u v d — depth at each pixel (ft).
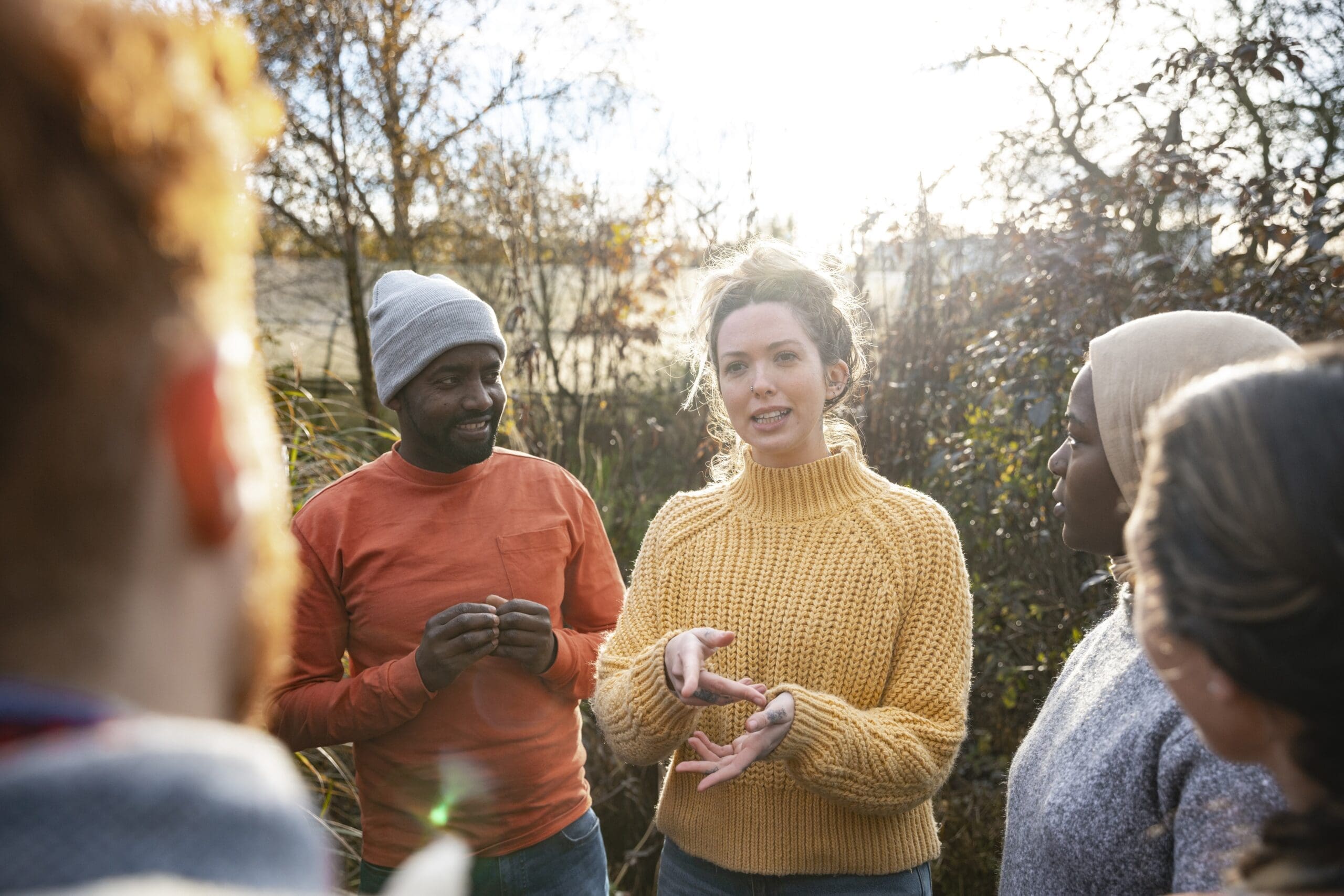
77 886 1.09
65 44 1.26
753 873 5.45
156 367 1.33
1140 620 2.22
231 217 1.51
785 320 5.74
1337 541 1.74
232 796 1.20
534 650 6.15
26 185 1.21
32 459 1.22
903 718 5.27
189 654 1.41
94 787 1.12
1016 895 4.03
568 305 16.96
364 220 19.35
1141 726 3.47
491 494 6.74
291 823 1.28
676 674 5.09
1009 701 10.47
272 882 1.21
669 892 5.92
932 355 13.19
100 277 1.25
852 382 6.31
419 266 18.52
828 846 5.37
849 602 5.54
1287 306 9.47
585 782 6.96
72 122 1.26
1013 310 11.96
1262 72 11.08
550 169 16.56
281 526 1.74
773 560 5.75
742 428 5.85
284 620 1.66
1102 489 4.17
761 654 5.63
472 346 6.45
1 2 1.24
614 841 10.43
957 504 11.77
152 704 1.35
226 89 1.60
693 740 5.28
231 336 1.49
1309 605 1.77
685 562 6.00
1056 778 3.86
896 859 5.42
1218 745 2.11
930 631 5.52
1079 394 4.22
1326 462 1.79
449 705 6.25
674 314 15.76
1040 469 11.09
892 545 5.62
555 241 16.84
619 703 5.50
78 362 1.23
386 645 6.35
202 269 1.41
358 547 6.41
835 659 5.49
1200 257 12.23
